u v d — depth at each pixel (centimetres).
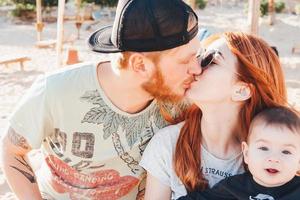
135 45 217
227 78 226
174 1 217
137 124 247
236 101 231
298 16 1989
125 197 261
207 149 242
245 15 2067
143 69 223
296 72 1085
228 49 228
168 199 249
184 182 240
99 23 1819
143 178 261
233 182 228
